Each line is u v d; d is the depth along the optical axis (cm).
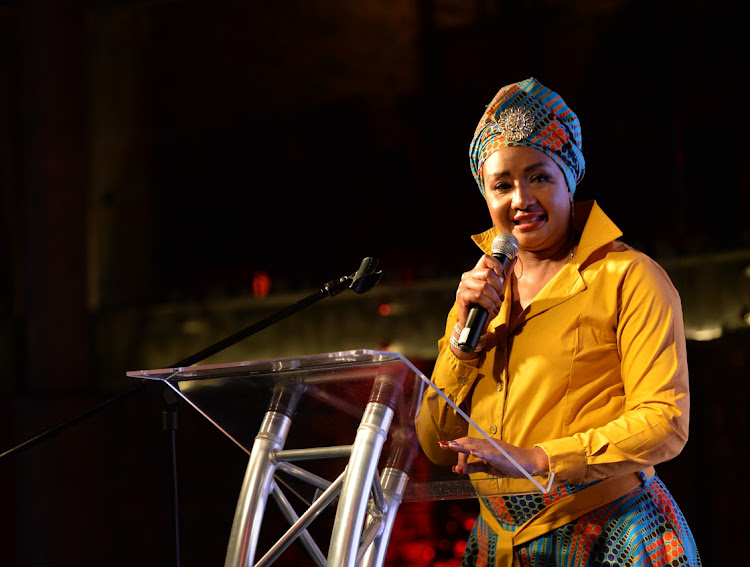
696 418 496
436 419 197
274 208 738
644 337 205
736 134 521
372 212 690
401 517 570
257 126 749
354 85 720
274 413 203
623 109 567
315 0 744
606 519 208
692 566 206
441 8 684
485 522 229
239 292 744
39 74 755
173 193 784
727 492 483
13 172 816
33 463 695
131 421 683
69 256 750
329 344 693
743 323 506
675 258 532
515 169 219
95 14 820
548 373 214
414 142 672
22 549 695
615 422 198
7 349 798
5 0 812
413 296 659
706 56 534
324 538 574
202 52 786
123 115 806
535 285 229
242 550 191
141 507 668
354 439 198
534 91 223
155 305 777
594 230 221
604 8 585
